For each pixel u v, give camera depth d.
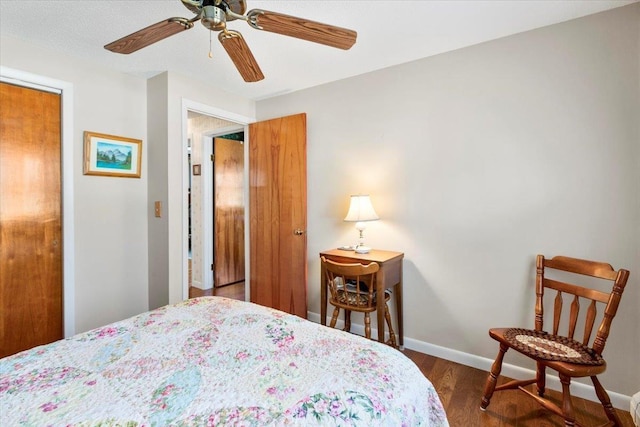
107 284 2.54
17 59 2.07
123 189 2.64
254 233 3.28
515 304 2.05
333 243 2.86
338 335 1.24
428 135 2.35
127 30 1.97
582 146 1.84
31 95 2.17
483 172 2.15
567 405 1.46
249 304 1.60
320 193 2.92
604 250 1.78
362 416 0.80
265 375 0.95
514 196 2.04
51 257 2.27
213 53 2.27
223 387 0.89
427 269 2.38
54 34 2.02
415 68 2.40
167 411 0.79
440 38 2.07
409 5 1.71
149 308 2.79
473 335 2.21
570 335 1.72
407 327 2.47
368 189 2.64
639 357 1.71
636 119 1.70
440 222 2.32
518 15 1.81
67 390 0.88
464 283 2.23
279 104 3.18
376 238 2.61
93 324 2.46
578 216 1.85
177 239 2.67
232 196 4.35
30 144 2.17
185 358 1.05
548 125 1.93
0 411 0.79
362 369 0.99
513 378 2.06
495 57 2.09
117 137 2.56
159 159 2.67
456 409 1.78
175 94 2.63
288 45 2.16
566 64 1.87
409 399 0.93
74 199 2.35
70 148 2.32
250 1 1.67
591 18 1.80
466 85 2.20
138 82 2.72
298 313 2.96
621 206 1.74
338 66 2.50
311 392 0.87
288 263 3.02
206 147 4.03
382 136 2.56
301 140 2.91
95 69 2.45
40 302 2.22
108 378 0.94
